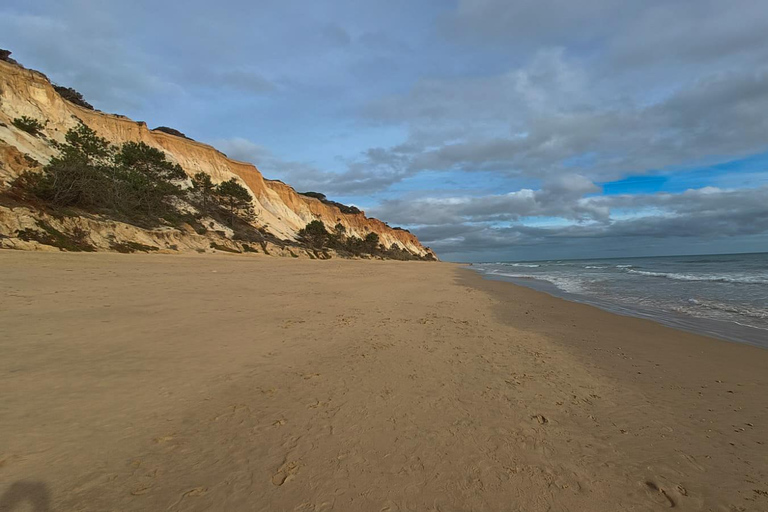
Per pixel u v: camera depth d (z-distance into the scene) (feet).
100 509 7.98
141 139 172.04
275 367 17.69
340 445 11.23
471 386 16.56
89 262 60.54
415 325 29.22
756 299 47.52
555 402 15.16
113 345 19.21
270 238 184.96
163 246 108.47
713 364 20.84
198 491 8.82
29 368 15.26
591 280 88.07
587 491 9.57
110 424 11.47
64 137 127.65
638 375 18.83
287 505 8.60
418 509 8.73
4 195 78.84
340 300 41.09
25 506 7.79
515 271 152.97
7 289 32.42
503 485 9.71
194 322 25.57
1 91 118.11
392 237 456.45
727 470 10.60
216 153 214.69
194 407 13.05
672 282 75.15
